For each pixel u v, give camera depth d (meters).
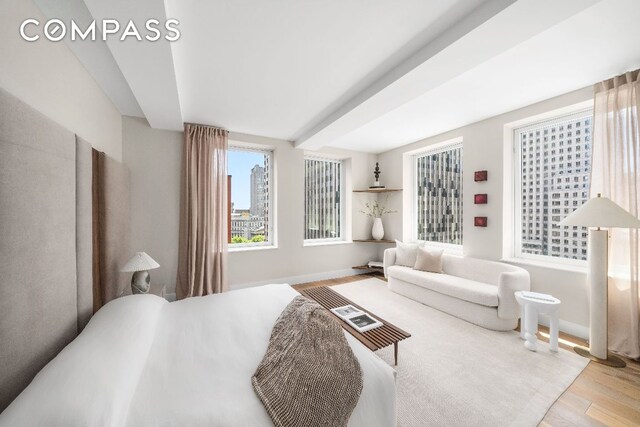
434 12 1.48
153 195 3.20
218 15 1.48
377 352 2.14
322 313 1.47
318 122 3.34
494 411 1.51
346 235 5.03
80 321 1.49
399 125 3.55
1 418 0.71
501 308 2.48
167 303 1.91
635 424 1.42
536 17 1.35
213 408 0.92
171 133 3.32
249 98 2.62
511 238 3.20
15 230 0.96
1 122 0.90
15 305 0.96
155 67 1.80
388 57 1.92
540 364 1.98
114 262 2.23
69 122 1.70
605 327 2.04
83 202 1.53
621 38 1.72
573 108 2.60
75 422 0.72
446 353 2.13
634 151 2.07
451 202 4.15
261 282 4.01
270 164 4.29
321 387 1.02
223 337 1.44
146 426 0.82
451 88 2.46
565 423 1.43
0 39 1.09
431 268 3.53
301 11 1.46
